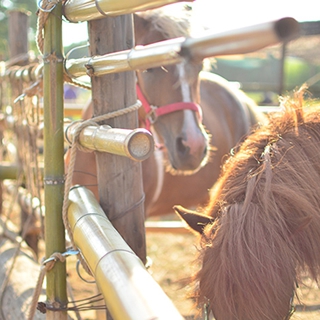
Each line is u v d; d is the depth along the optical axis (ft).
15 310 6.01
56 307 4.27
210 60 7.81
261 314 2.86
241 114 9.59
